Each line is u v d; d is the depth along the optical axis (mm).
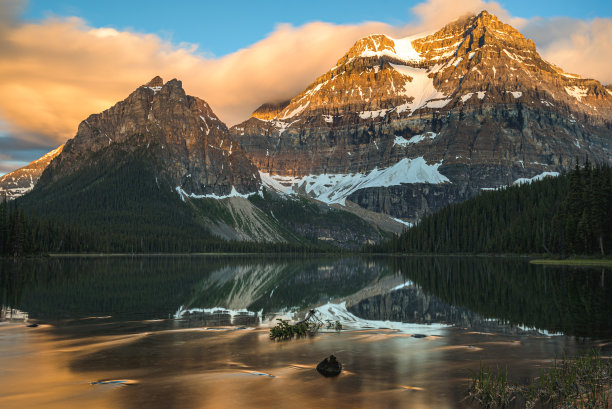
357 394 19578
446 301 52906
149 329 34969
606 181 127812
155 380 21469
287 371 23016
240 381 21328
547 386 20172
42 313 43188
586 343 29281
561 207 148000
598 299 50938
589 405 18359
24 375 22250
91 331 33969
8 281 77188
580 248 131500
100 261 171875
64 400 18812
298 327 33188
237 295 61844
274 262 194625
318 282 85750
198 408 17891
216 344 29453
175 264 160875
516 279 79688
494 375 22234
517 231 192625
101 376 22094
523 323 36906
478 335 32219
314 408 17922
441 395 19484
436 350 27625
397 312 44781
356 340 30797
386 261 193625
